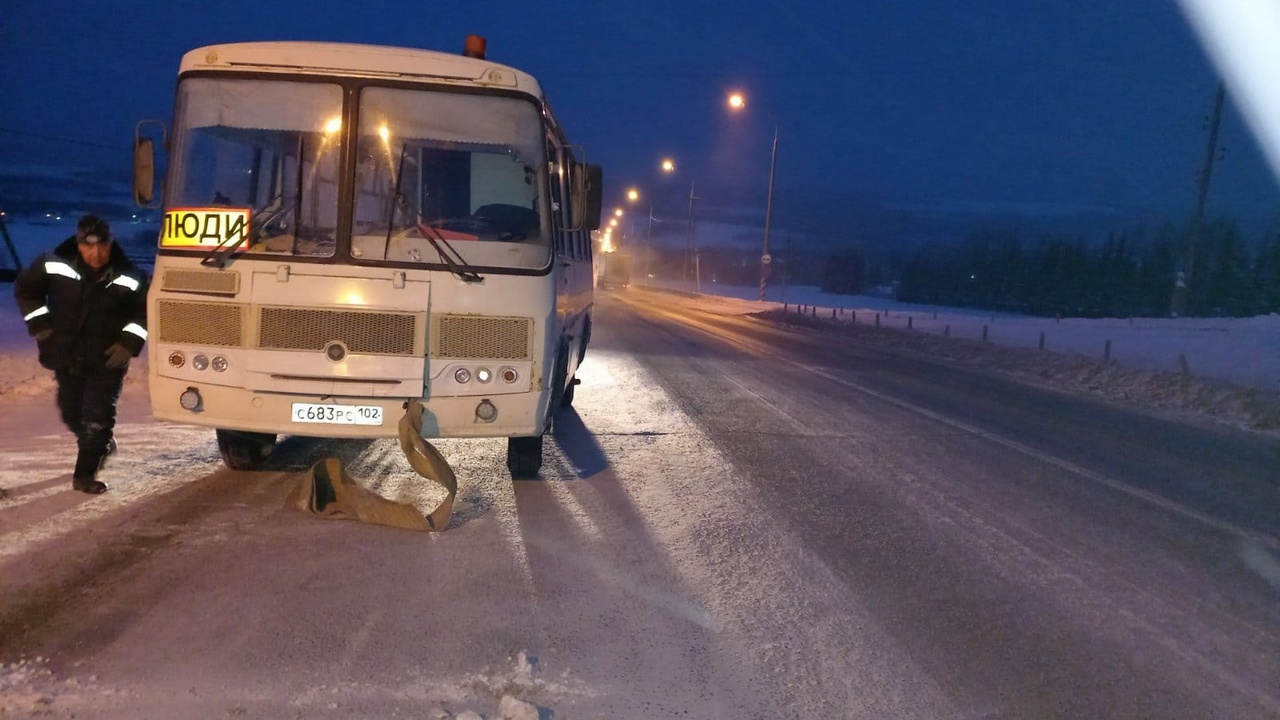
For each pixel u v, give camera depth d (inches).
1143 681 183.0
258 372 260.5
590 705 160.7
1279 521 322.0
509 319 268.5
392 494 291.6
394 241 265.0
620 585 221.0
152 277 267.4
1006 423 524.7
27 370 466.6
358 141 266.7
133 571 212.5
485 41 297.6
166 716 148.6
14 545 226.2
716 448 395.9
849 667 182.4
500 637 186.5
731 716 160.1
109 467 306.3
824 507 305.3
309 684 161.6
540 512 280.7
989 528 290.2
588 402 511.8
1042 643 199.8
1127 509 327.3
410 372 263.7
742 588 223.6
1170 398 691.4
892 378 740.7
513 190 272.8
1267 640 207.9
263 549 232.4
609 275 3351.4
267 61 267.7
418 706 155.6
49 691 155.0
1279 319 1582.2
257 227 262.7
